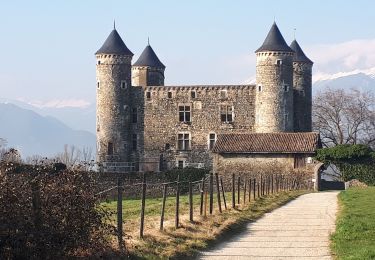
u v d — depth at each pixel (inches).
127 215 1286.9
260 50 3518.7
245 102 3582.7
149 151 3666.3
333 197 2038.6
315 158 3090.6
